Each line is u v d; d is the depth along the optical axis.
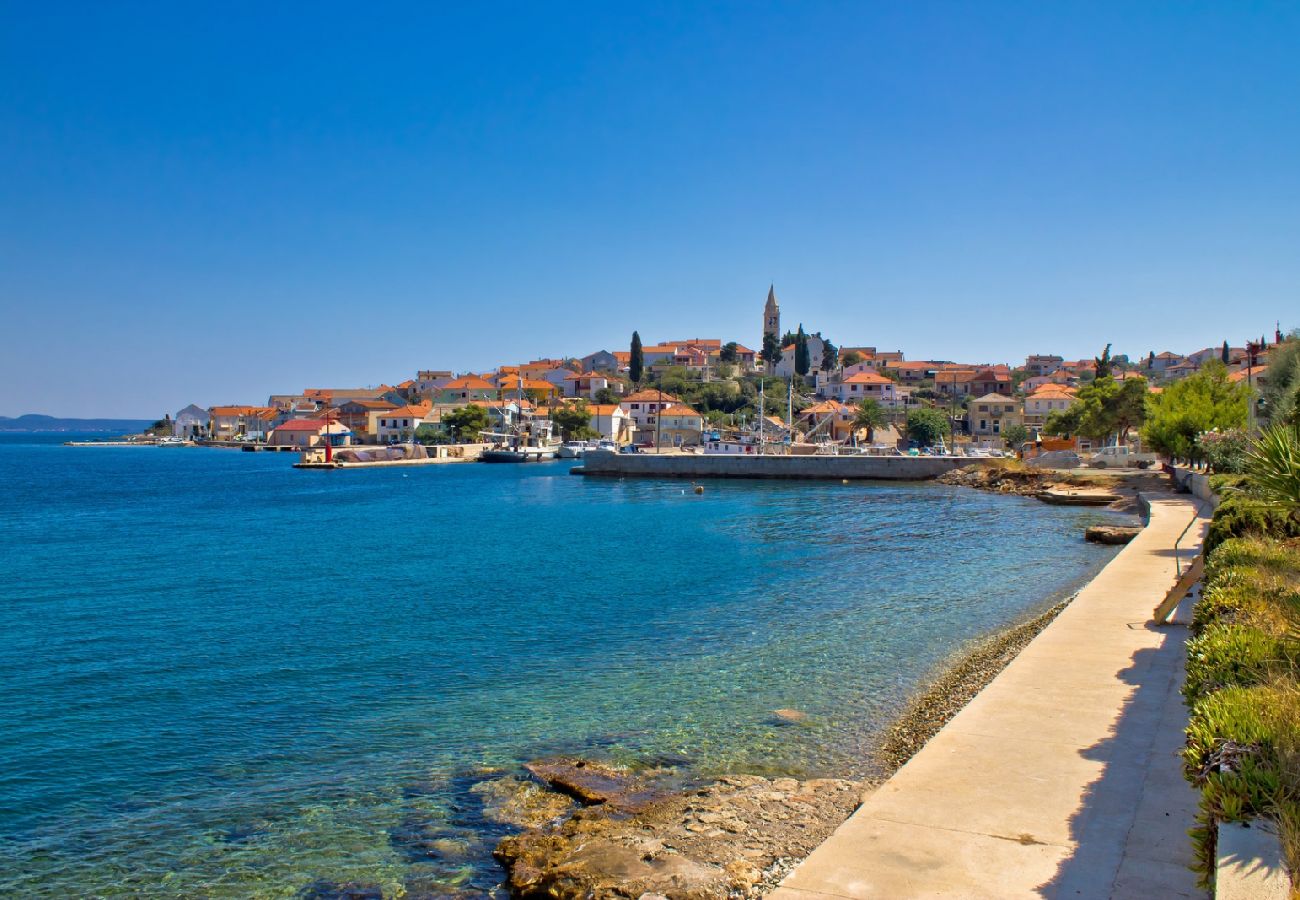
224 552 47.28
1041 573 35.50
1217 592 14.41
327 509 74.12
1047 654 16.77
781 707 18.45
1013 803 9.89
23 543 52.34
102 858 12.77
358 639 25.89
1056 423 128.50
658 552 44.06
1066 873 8.20
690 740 16.61
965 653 22.53
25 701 20.23
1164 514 44.62
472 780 15.05
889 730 16.84
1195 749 7.71
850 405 187.25
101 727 18.38
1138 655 16.55
